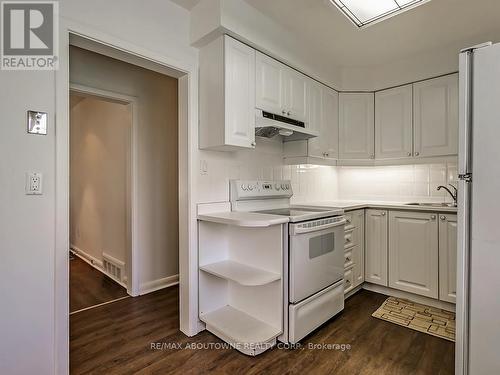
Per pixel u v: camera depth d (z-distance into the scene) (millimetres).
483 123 1263
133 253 2777
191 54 2025
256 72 2125
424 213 2490
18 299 1330
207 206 2123
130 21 1704
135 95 2770
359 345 1911
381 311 2414
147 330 2131
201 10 1927
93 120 3781
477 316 1285
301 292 1921
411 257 2570
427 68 2740
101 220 3605
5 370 1300
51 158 1410
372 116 3117
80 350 1871
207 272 2086
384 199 3338
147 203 2877
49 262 1409
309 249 1984
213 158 2193
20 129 1331
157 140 2953
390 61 2938
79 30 1499
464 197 1324
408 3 1749
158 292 2883
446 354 1805
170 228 3076
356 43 2547
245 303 2162
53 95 1417
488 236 1254
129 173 2807
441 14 2098
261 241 2029
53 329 1422
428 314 2354
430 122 2748
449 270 2359
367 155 3119
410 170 3158
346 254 2600
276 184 2609
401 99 2930
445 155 2670
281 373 1632
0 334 1289
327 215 2191
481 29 2303
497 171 1230
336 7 1791
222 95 1894
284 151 2900
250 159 2525
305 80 2635
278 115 2307
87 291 2916
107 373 1639
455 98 2607
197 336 2043
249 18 1990
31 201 1358
